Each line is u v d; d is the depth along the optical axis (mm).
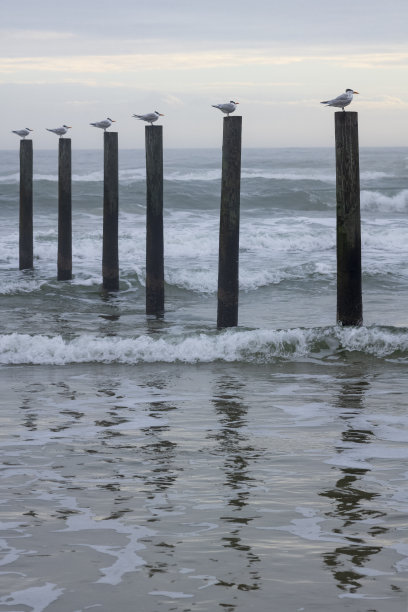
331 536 7117
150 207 20859
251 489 8414
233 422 11250
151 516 7648
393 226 41094
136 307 23250
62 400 12656
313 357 15742
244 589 6129
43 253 32656
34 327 20125
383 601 5930
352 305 15945
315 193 55812
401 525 7363
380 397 12758
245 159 110438
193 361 15602
